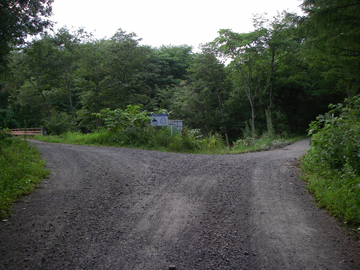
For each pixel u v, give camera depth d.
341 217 4.53
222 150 13.76
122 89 31.42
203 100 33.84
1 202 4.92
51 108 35.34
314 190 5.70
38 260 3.31
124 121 15.28
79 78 30.67
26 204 5.16
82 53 28.45
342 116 6.91
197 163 8.93
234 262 3.31
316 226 4.26
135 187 6.31
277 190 5.87
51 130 26.05
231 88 33.97
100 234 4.02
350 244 3.74
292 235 3.99
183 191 6.00
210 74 32.69
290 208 4.95
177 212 4.84
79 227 4.24
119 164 8.76
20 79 29.39
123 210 4.95
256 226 4.27
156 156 10.48
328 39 13.29
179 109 34.09
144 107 34.53
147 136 14.29
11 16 10.78
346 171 5.75
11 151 8.73
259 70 28.75
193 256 3.44
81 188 6.21
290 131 35.47
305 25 14.84
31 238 3.86
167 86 38.25
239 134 37.44
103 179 6.95
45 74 27.39
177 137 14.02
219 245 3.71
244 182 6.50
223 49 28.00
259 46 25.55
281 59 27.09
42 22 12.05
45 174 7.14
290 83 29.55
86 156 10.16
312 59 21.03
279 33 25.25
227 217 4.61
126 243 3.77
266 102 31.94
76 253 3.49
